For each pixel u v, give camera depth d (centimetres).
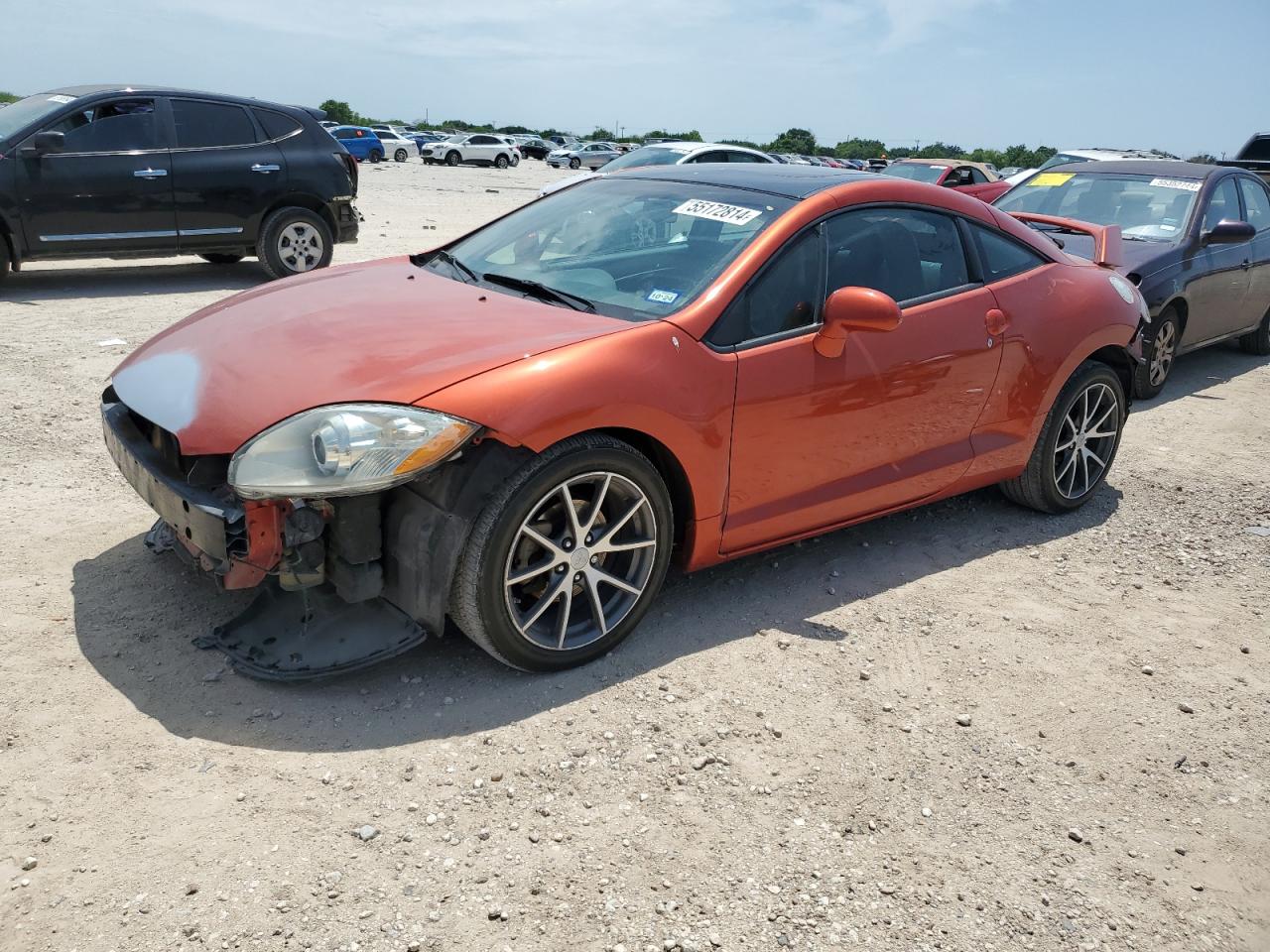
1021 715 321
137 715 281
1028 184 855
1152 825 274
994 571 425
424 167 4162
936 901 239
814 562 418
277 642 298
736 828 258
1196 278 727
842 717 311
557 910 226
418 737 283
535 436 282
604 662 328
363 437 266
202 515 272
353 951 210
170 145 951
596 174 502
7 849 230
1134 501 520
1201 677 352
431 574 284
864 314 332
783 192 377
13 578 350
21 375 605
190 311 845
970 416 419
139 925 212
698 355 321
